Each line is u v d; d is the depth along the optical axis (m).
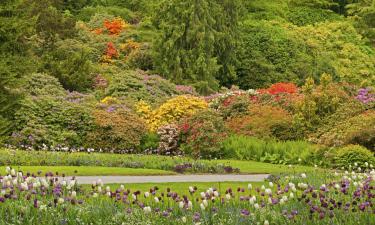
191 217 8.38
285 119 22.31
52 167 15.67
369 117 20.25
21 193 9.61
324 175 14.44
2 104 22.27
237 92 25.64
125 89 26.75
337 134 19.83
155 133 23.23
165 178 14.75
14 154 17.59
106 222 8.29
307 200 9.16
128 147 22.25
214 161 18.83
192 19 31.33
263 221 8.23
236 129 22.88
